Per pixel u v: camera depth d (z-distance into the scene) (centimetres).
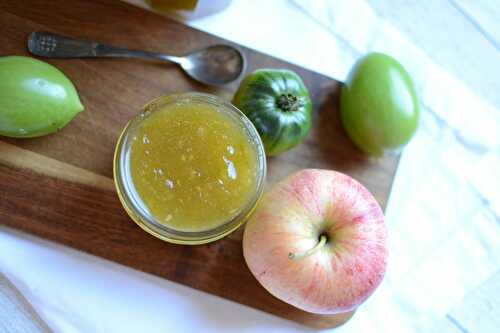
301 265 32
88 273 36
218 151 34
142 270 36
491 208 42
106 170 36
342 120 39
